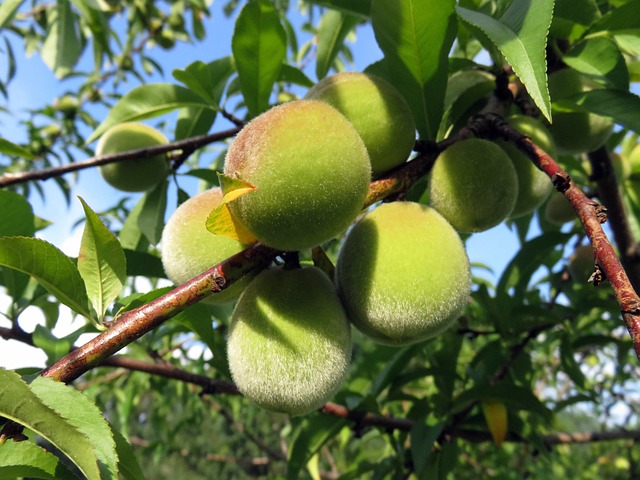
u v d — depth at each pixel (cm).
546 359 49
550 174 13
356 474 29
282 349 14
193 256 16
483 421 28
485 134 17
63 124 57
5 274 21
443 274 14
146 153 26
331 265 16
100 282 14
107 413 67
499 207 16
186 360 47
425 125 19
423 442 25
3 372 10
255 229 12
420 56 18
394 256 14
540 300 34
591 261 29
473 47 26
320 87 16
